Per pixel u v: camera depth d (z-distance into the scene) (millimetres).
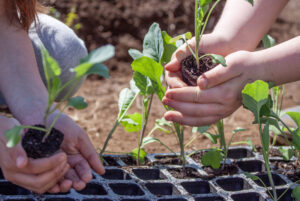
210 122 1349
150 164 1560
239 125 2293
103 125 2279
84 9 3283
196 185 1442
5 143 1018
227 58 1307
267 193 1381
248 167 1595
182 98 1304
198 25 1328
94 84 2842
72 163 1166
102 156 1603
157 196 1332
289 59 1289
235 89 1297
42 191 1053
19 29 1387
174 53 1470
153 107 2512
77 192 1359
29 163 973
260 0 1542
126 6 3391
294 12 4051
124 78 2943
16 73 1269
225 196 1344
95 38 3164
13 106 1219
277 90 1697
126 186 1402
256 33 1528
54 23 1868
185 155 1640
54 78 931
